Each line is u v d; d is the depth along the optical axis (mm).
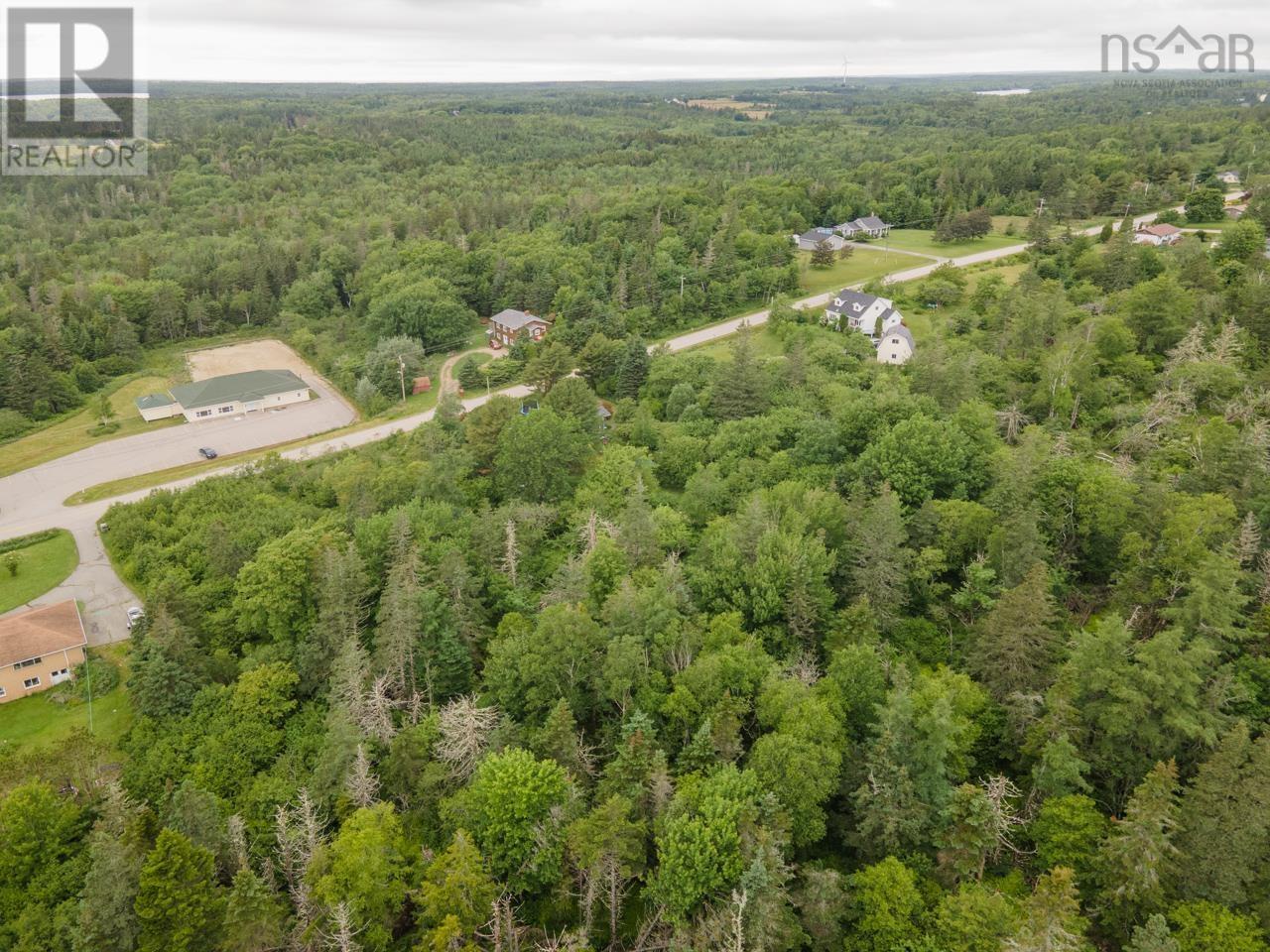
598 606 61125
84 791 53219
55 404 132000
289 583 66000
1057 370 83188
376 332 153375
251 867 46594
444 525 73812
